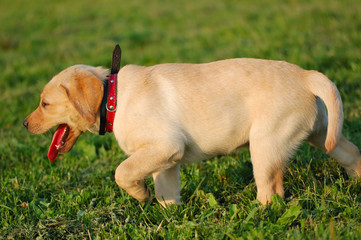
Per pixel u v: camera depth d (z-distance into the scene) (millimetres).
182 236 3248
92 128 3961
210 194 3723
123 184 3572
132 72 3787
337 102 3434
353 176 3896
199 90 3635
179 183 4059
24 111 7480
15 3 21641
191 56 8938
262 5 13266
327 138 3395
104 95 3668
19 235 3555
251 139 3604
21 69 10188
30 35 14391
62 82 3721
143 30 12617
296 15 10242
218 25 12000
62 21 15953
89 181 4672
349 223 3141
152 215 3723
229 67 3707
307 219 3346
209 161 4797
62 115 3855
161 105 3588
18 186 4527
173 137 3518
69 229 3590
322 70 6664
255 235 3029
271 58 7316
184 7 15625
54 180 4730
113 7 17453
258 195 3670
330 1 11219
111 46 11344
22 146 5809
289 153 3637
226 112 3609
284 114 3527
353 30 8398
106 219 3785
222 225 3328
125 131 3611
